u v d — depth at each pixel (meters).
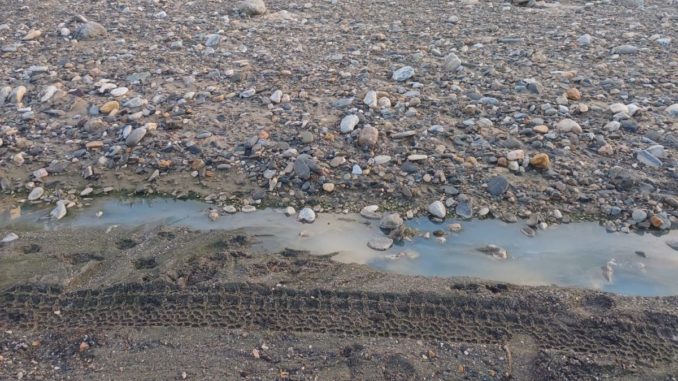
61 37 6.95
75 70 6.11
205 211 4.36
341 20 7.79
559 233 4.12
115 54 6.50
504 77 5.87
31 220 4.30
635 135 4.93
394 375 3.06
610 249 3.98
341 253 3.94
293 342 3.25
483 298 3.51
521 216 4.25
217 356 3.18
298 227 4.19
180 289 3.59
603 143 4.83
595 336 3.27
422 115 5.20
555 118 5.14
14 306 3.51
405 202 4.38
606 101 5.42
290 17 7.91
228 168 4.71
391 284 3.62
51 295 3.57
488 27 7.40
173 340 3.28
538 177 4.54
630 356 3.15
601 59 6.33
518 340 3.26
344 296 3.53
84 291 3.59
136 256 3.89
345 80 5.84
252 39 7.00
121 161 4.82
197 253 3.91
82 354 3.21
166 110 5.39
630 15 7.88
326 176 4.57
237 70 6.11
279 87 5.72
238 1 8.46
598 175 4.54
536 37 7.00
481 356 3.16
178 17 7.72
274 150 4.82
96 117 5.30
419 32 7.26
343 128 4.98
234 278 3.66
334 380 3.03
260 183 4.58
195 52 6.57
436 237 4.09
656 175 4.52
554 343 3.23
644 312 3.40
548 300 3.50
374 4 8.52
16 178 4.70
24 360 3.18
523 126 5.04
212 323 3.38
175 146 4.90
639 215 4.19
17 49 6.59
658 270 3.79
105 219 4.30
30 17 7.57
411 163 4.64
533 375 3.06
